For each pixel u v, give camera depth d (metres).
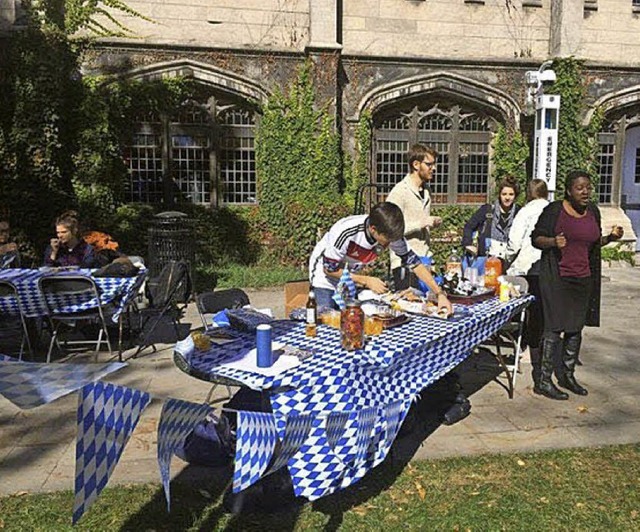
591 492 3.26
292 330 3.61
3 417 4.34
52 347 5.77
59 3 10.29
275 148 11.47
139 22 10.88
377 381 3.08
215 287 9.70
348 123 11.94
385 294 4.30
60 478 3.45
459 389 4.40
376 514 3.06
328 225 11.27
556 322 4.68
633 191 13.63
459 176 12.77
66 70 10.34
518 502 3.16
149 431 4.07
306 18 11.44
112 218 10.74
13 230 10.00
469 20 12.25
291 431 2.35
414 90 12.06
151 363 5.71
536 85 10.62
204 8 11.08
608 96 12.70
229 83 11.23
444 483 3.36
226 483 3.34
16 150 9.95
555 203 4.63
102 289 5.60
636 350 6.19
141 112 11.16
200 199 11.66
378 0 11.81
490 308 4.20
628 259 12.52
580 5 12.20
